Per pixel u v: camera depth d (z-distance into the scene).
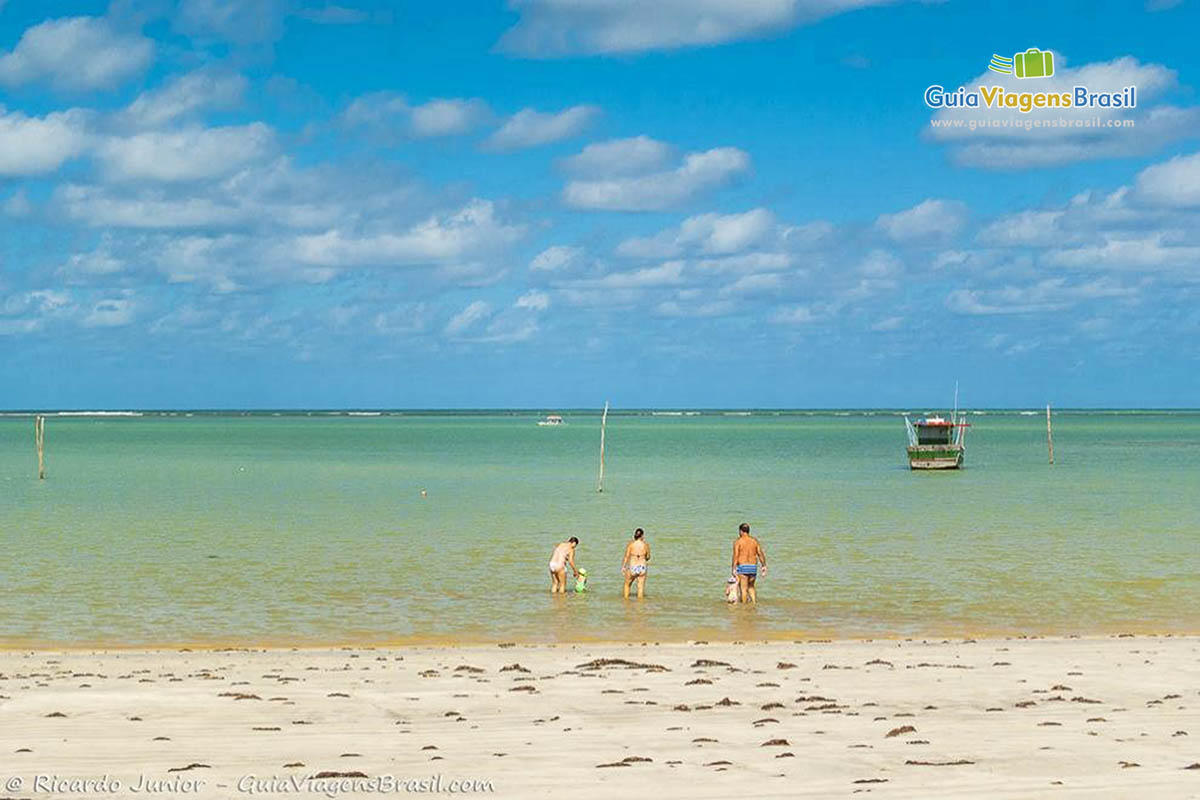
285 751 15.19
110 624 31.44
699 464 122.94
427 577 40.56
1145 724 16.77
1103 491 82.38
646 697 19.59
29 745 15.62
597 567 43.41
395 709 18.53
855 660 24.31
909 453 109.00
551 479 97.69
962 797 12.44
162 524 59.31
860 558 45.66
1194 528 56.97
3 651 26.98
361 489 85.81
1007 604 34.97
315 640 29.28
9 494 80.56
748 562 35.28
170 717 17.80
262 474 105.44
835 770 13.78
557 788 13.02
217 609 33.91
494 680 21.56
